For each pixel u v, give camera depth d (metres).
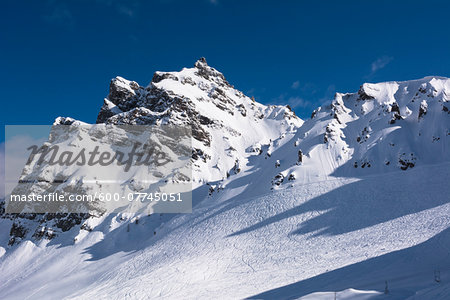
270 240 69.62
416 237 53.19
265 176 108.94
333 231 65.75
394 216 64.25
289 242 66.75
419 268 38.38
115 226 107.88
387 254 48.66
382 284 32.69
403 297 25.55
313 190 84.50
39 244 113.88
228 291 49.59
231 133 168.88
